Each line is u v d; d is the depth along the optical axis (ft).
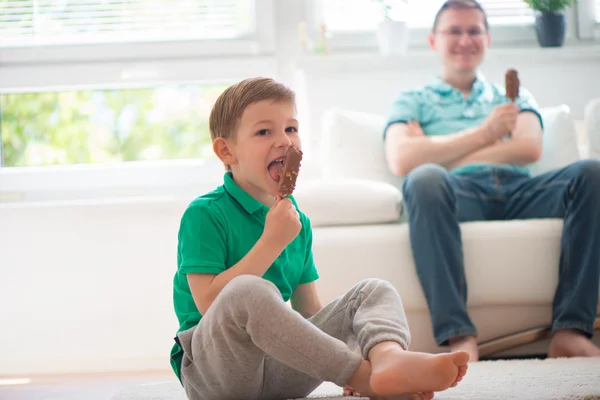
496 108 7.56
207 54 9.79
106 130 13.69
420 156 7.69
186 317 4.11
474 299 6.90
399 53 9.43
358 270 6.91
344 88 9.45
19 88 9.70
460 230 6.88
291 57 9.71
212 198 4.19
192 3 9.87
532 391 4.11
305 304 4.59
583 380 4.49
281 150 4.12
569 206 6.84
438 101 8.48
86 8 9.78
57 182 9.52
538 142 7.97
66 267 8.60
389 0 9.95
